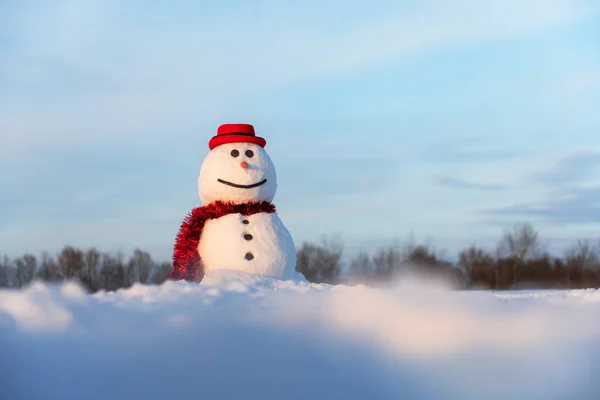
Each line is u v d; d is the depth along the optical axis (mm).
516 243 39125
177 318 5691
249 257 11078
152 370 4699
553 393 4754
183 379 4605
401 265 34844
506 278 38344
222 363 4883
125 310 5914
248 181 11680
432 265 34781
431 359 5195
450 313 6133
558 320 6160
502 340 5578
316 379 4785
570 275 37656
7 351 4746
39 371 4543
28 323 5246
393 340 5516
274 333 5500
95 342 5062
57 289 6477
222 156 11766
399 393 4680
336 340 5457
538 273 38344
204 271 11500
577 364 5160
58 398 4238
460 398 4641
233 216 11383
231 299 6793
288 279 11602
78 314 5527
